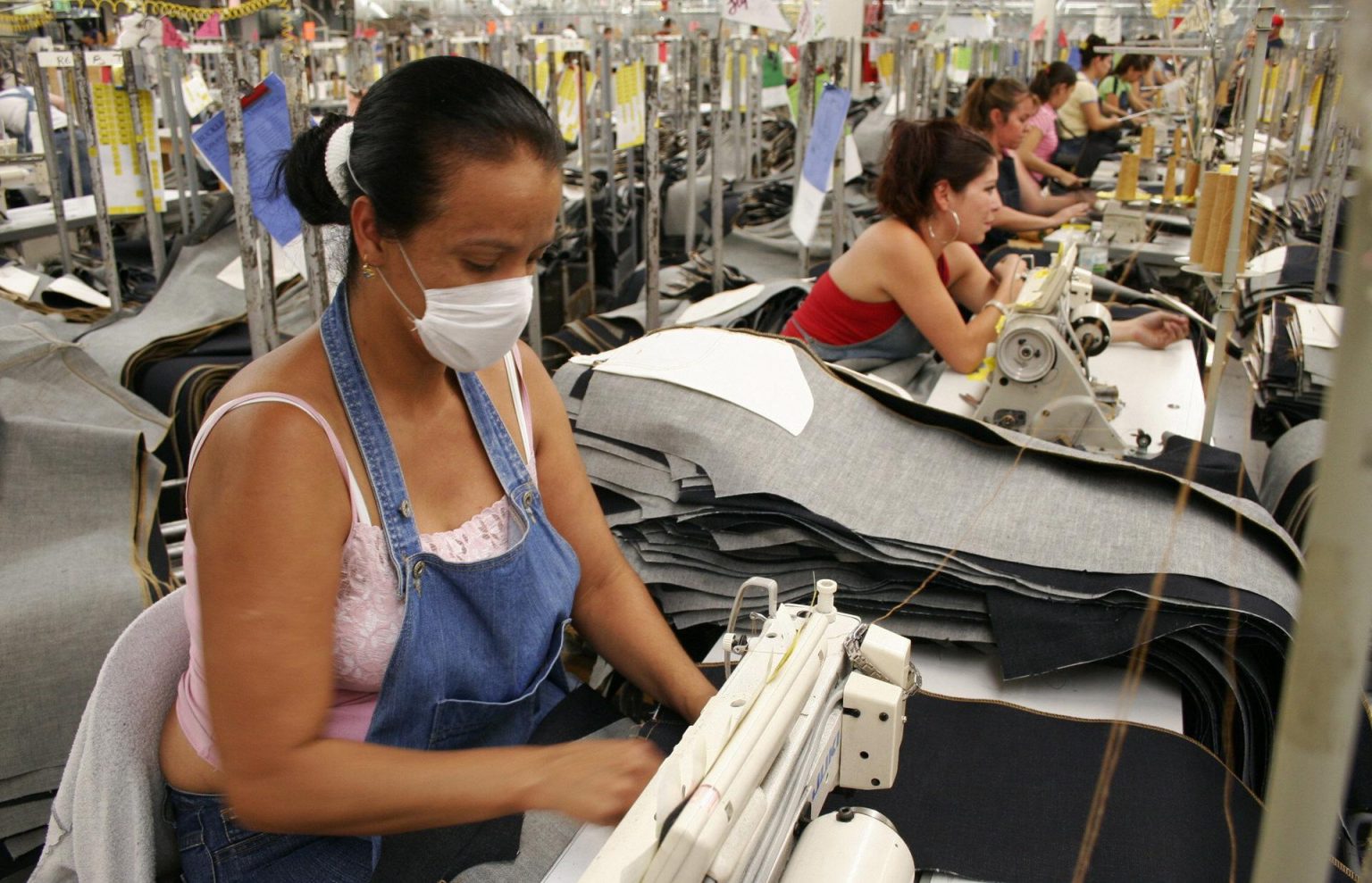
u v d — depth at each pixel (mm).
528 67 4363
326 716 987
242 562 950
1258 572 1367
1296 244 3582
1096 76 7164
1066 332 2191
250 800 949
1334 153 3262
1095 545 1427
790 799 915
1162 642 1350
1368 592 427
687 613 1572
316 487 983
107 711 1070
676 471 1599
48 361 2451
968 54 7766
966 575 1428
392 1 5145
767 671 979
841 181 3379
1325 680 441
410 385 1073
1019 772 1185
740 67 5953
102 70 3125
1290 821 462
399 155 922
